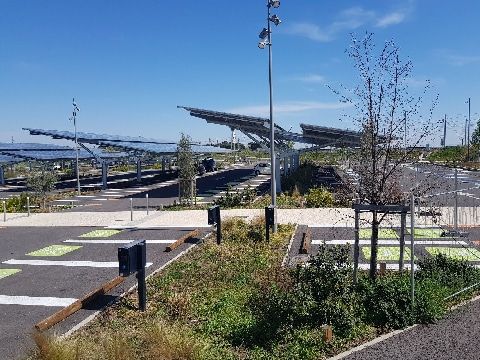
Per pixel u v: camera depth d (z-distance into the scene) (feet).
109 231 52.75
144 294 25.89
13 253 43.19
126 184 119.55
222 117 80.02
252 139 82.58
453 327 21.89
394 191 27.12
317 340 20.75
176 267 34.88
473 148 152.05
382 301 23.21
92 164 198.80
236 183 112.06
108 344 19.39
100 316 25.38
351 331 21.48
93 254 41.52
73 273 35.37
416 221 49.80
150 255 39.91
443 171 73.20
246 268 33.76
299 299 22.86
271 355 19.77
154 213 65.31
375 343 20.59
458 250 38.40
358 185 27.20
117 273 34.88
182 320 24.22
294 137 91.66
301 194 79.00
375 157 26.21
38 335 20.06
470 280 27.02
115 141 122.72
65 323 24.77
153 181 126.52
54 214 69.10
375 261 26.76
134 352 19.60
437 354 19.31
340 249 25.41
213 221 41.11
